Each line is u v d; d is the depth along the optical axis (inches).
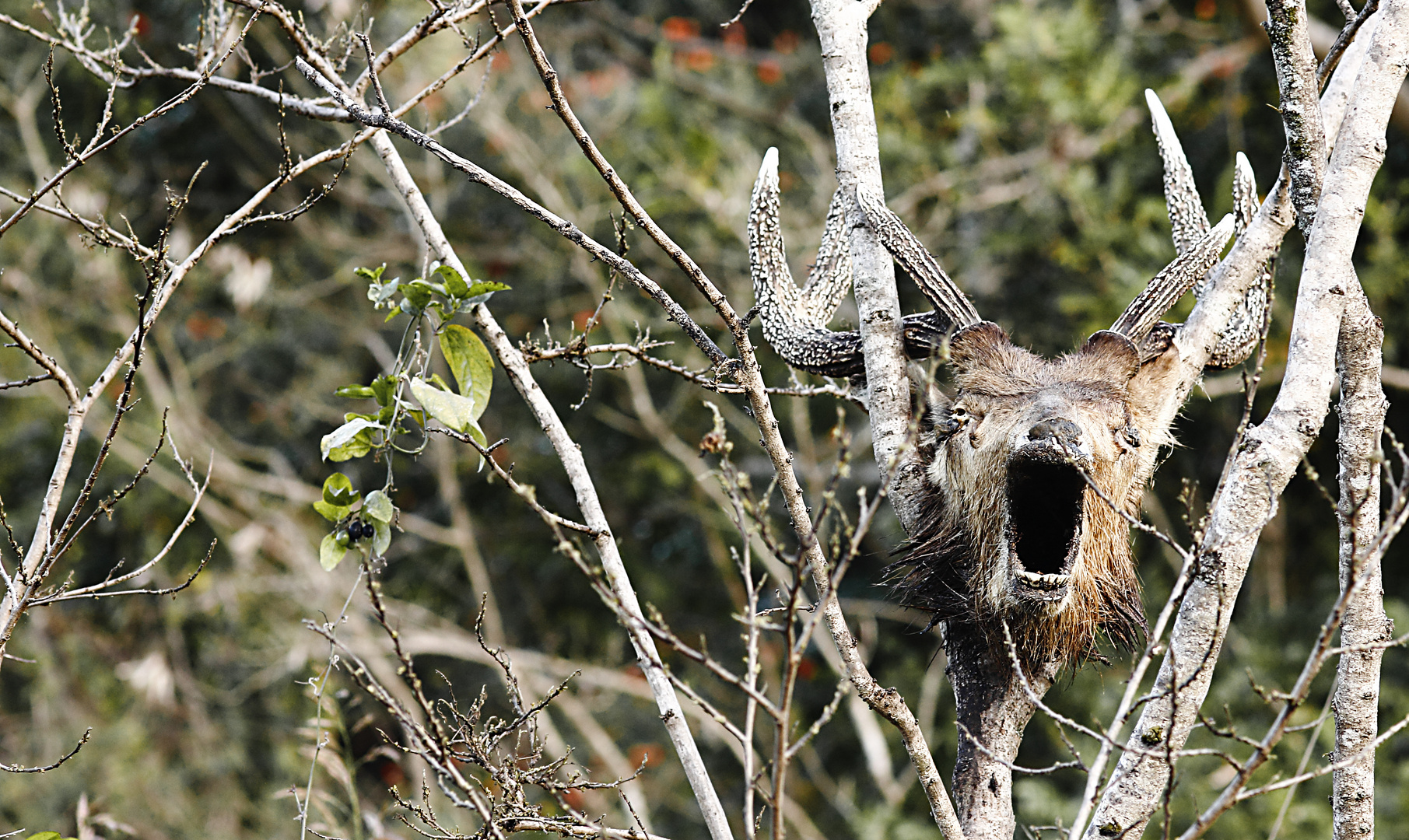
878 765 554.6
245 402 715.4
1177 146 238.4
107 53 227.6
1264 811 422.9
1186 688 145.2
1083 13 555.5
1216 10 565.6
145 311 192.4
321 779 277.1
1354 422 170.7
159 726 604.4
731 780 613.6
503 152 619.2
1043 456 169.5
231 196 600.7
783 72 668.1
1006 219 607.8
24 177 617.0
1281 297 498.3
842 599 604.7
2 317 184.9
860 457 614.2
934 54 612.7
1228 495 168.6
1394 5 176.7
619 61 699.4
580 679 596.7
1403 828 424.5
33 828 553.0
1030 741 517.7
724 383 184.7
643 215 172.7
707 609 662.5
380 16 526.3
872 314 206.5
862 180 210.4
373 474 685.9
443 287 191.0
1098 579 192.4
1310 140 171.8
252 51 555.5
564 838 188.4
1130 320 202.8
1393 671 492.1
